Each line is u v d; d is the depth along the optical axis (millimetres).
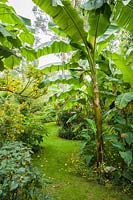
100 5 3115
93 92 4312
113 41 6336
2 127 4504
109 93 4504
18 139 5293
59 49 4496
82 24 3812
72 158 5230
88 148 4684
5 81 4922
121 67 4109
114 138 4082
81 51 4449
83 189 3689
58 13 3609
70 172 4438
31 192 2355
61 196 3424
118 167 4082
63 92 5168
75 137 7312
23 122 5469
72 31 3912
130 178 3699
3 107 4816
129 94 3861
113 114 4391
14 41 2938
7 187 2256
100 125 4277
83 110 6121
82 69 4711
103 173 4012
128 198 3402
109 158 4324
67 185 3846
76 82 4793
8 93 5539
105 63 4621
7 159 2506
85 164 4484
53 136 8094
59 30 4559
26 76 4949
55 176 4254
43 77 4988
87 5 3201
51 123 10250
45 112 9820
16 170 2311
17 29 3375
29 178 2299
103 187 3766
